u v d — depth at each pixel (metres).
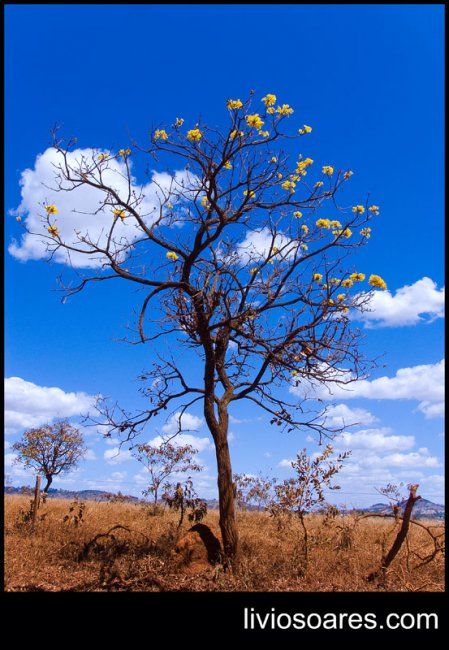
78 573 10.66
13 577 10.00
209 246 12.92
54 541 13.16
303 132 11.84
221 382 13.10
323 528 13.77
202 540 11.27
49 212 11.15
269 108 11.50
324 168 12.28
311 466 11.55
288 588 9.75
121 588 9.74
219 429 12.17
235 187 12.05
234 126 11.46
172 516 19.16
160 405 13.33
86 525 15.40
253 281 12.48
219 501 11.65
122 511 20.05
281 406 12.93
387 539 13.72
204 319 12.27
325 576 10.53
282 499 11.90
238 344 13.42
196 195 11.98
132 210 11.60
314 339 12.19
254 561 11.05
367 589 9.64
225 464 11.84
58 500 23.91
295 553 11.67
